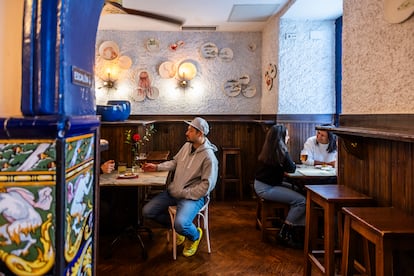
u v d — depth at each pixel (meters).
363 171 2.27
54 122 0.62
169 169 3.29
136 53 5.39
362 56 2.24
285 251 3.16
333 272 2.06
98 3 0.91
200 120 3.04
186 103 5.45
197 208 2.91
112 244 3.03
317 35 4.53
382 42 2.00
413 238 1.41
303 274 2.53
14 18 0.73
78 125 0.71
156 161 4.29
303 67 4.54
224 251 3.15
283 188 3.36
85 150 0.83
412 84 1.73
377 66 2.06
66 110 0.68
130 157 3.34
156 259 2.96
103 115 3.39
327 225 2.07
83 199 0.82
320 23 4.54
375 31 2.08
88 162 0.86
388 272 1.40
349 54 2.43
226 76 5.45
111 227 3.46
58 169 0.65
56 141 0.65
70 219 0.71
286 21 4.51
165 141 5.40
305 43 4.54
